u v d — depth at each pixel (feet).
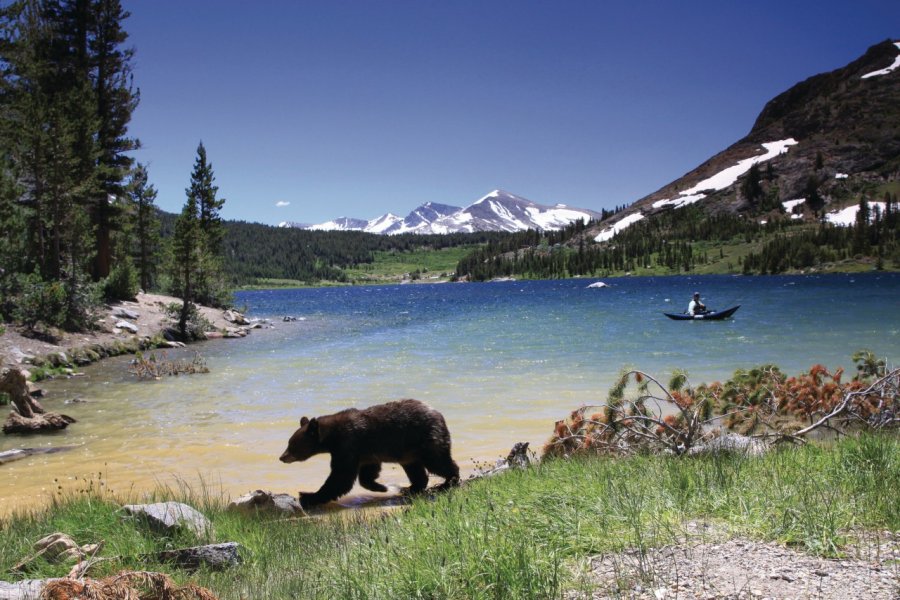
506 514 18.40
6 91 130.00
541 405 50.67
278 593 15.26
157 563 17.63
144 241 215.72
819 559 14.03
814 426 30.45
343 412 30.14
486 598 13.10
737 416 36.27
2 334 78.33
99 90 147.02
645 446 30.68
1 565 17.60
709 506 18.13
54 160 111.75
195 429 45.39
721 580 13.26
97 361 86.89
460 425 44.27
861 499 17.21
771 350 80.43
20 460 37.81
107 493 29.94
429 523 18.56
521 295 320.29
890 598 11.82
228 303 169.37
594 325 127.85
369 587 14.15
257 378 69.62
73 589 13.16
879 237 580.71
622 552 15.47
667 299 234.38
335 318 186.50
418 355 86.89
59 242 120.98
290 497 27.78
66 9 141.90
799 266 562.25
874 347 79.71
